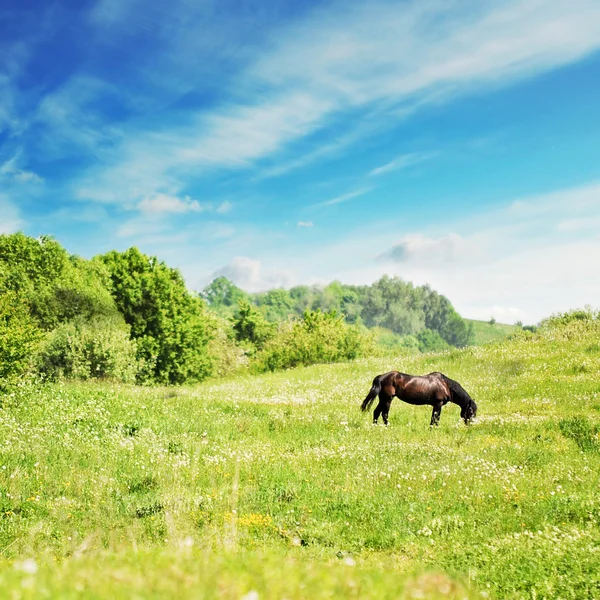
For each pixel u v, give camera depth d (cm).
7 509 1235
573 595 732
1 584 384
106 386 3041
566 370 3130
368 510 1258
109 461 1662
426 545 1042
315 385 3722
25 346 2834
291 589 411
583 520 1181
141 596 372
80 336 4225
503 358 3591
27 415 2195
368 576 491
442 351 4381
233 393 3497
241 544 980
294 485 1441
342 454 1788
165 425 2177
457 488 1437
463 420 2391
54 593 376
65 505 1257
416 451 1859
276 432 2208
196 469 1570
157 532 1066
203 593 384
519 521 1192
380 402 2427
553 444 1906
